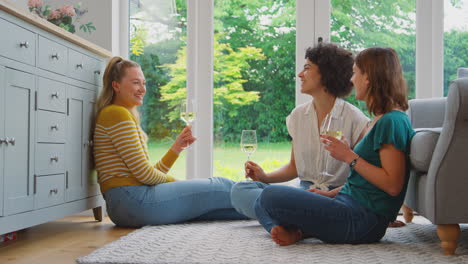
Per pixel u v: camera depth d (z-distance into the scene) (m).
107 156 2.94
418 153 2.03
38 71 2.48
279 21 3.92
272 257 1.87
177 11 3.96
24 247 2.32
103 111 2.98
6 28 2.19
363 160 2.02
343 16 3.88
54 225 3.09
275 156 3.90
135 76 3.05
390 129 2.00
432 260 1.83
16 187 2.28
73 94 2.88
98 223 3.19
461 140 1.93
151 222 2.88
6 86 2.19
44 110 2.54
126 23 3.92
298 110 2.62
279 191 2.05
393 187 1.99
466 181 1.93
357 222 2.05
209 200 2.96
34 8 3.17
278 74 3.91
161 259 1.86
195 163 3.90
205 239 2.30
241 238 2.32
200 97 3.93
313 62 2.53
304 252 1.95
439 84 3.81
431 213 1.96
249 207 2.52
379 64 2.10
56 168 2.66
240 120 3.93
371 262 1.78
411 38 3.86
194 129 3.91
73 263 1.92
